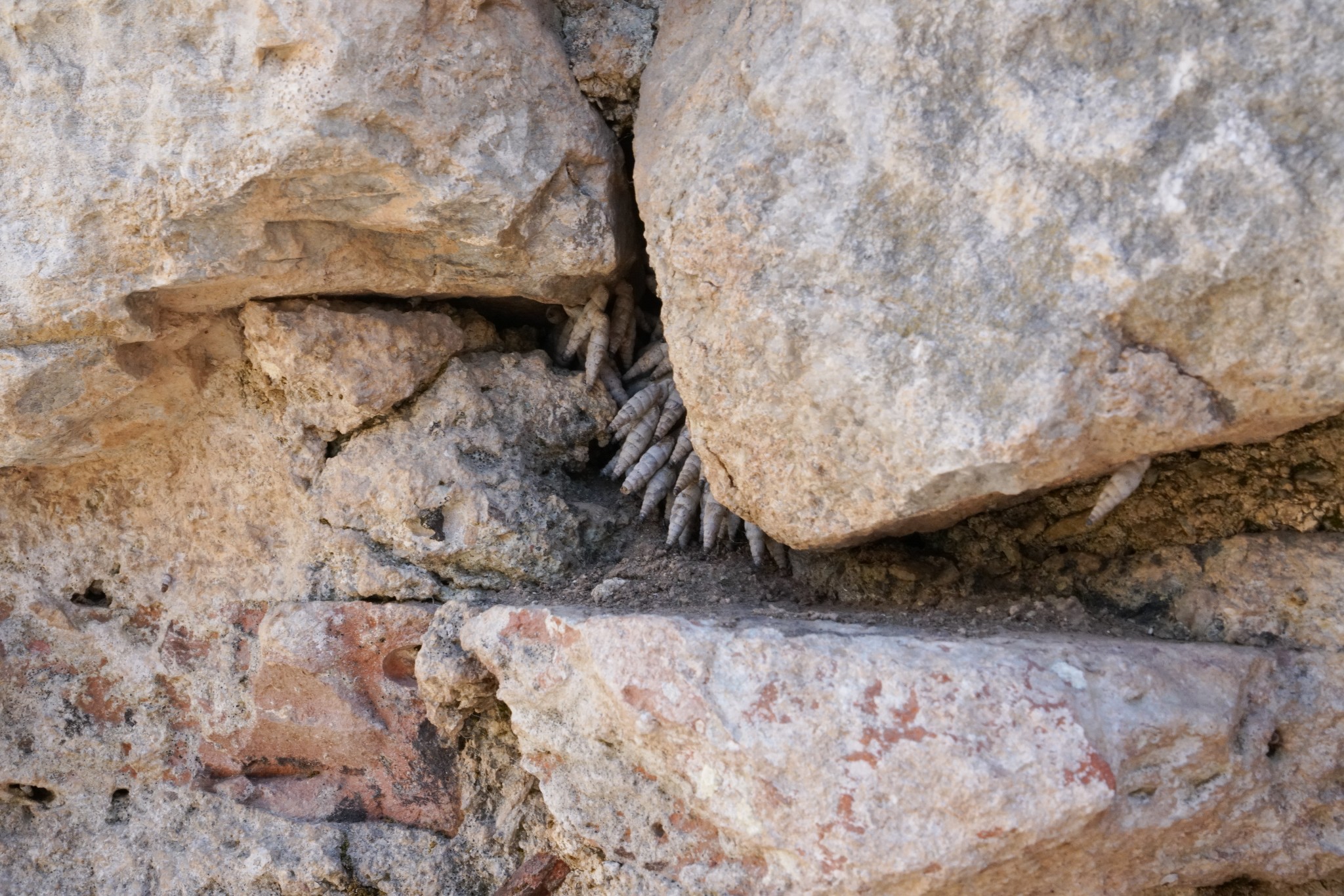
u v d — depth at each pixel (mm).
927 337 747
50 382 783
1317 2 724
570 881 793
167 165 767
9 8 762
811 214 756
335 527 815
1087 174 736
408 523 811
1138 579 790
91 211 770
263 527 823
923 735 734
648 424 831
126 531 831
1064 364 737
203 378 817
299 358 808
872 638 749
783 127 761
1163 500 785
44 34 766
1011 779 729
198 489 826
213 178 766
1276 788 755
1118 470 761
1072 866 740
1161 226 732
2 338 775
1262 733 751
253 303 803
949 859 730
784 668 745
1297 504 774
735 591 813
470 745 806
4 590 832
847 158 754
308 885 803
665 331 783
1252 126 727
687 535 828
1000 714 733
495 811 803
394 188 778
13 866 827
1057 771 730
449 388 821
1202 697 747
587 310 833
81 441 806
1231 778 747
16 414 784
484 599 807
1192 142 730
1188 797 745
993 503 779
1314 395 735
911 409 747
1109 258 734
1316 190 725
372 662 807
